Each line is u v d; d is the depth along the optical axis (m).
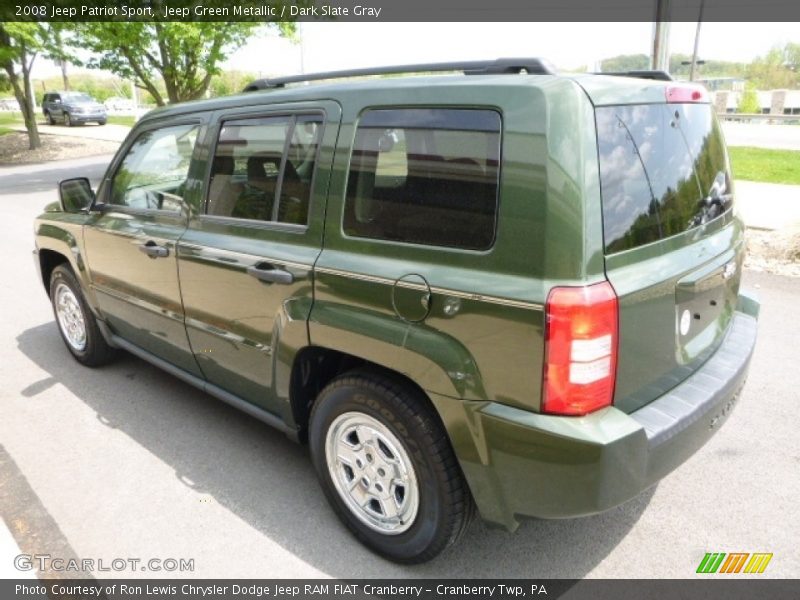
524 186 2.08
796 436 3.55
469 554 2.75
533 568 2.66
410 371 2.34
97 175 17.31
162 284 3.56
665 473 2.29
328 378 2.98
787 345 4.71
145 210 3.70
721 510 2.98
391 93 2.49
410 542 2.58
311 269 2.66
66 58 15.52
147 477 3.35
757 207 9.33
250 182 3.04
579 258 2.02
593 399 2.08
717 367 2.66
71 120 31.86
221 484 3.28
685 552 2.73
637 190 2.25
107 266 4.02
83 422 3.93
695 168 2.65
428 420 2.39
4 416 4.02
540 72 2.41
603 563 2.68
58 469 3.44
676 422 2.27
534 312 2.03
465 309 2.18
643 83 2.43
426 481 2.43
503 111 2.15
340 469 2.79
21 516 3.05
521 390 2.11
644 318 2.21
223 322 3.20
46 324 5.76
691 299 2.49
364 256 2.51
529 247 2.06
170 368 3.87
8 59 21.72
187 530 2.93
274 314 2.86
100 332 4.55
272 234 2.88
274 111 2.93
